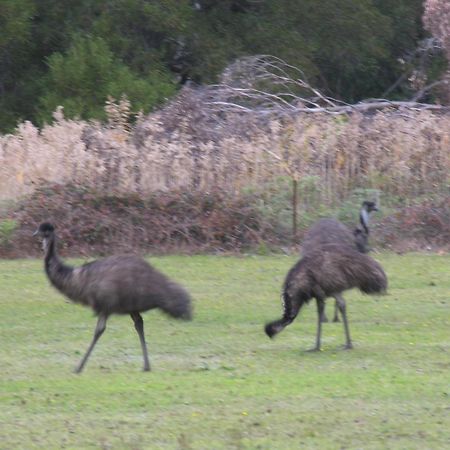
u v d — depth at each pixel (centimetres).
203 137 6059
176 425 2477
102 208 5497
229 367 3105
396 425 2470
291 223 5544
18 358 3269
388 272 4825
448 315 3944
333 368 3083
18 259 5288
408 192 5784
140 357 3272
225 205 5531
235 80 7100
